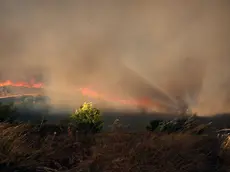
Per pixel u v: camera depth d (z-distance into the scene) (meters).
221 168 4.66
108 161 4.41
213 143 5.51
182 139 5.42
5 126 5.61
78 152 4.92
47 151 4.81
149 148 4.72
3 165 4.17
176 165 4.48
